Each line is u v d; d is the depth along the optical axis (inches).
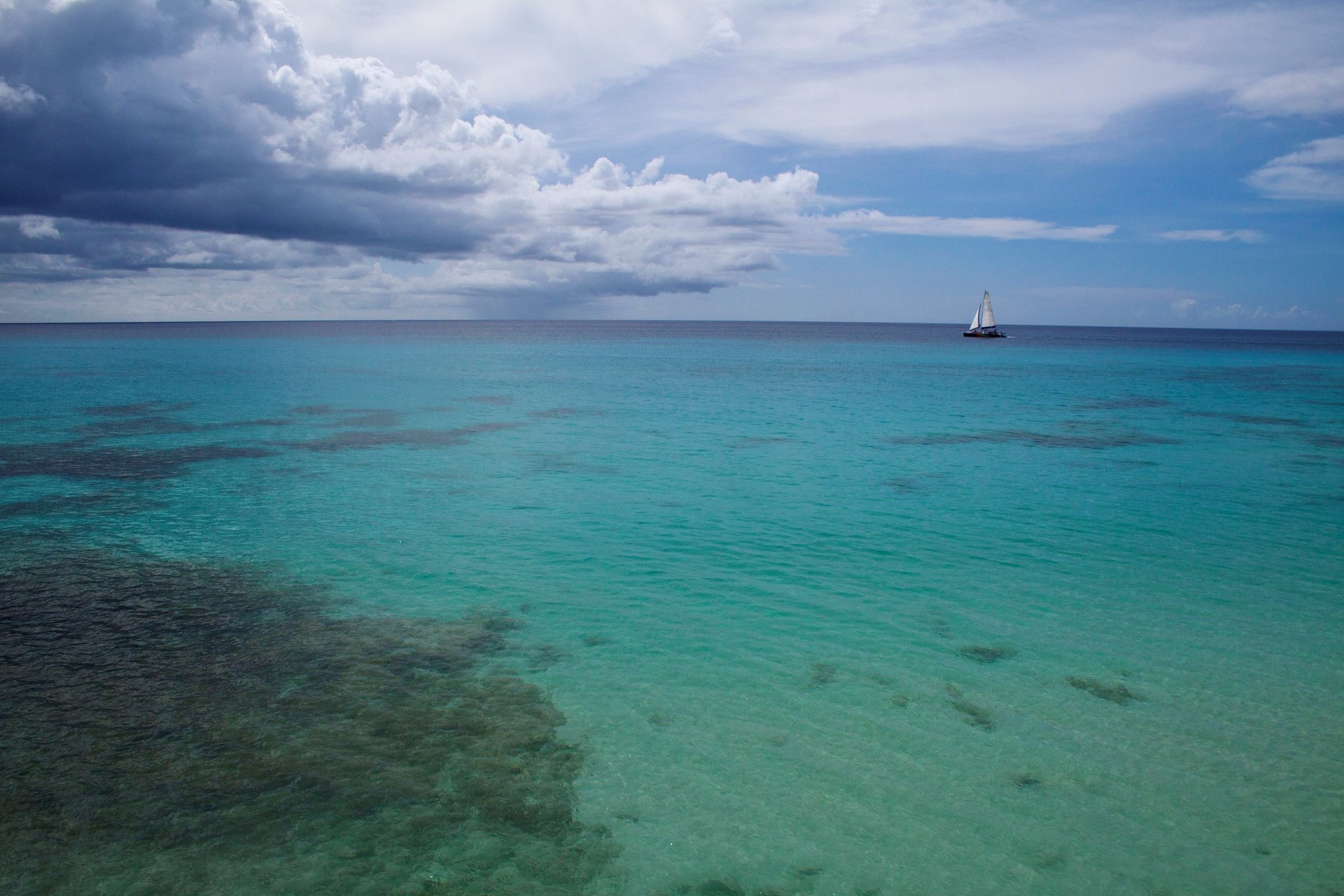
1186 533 674.2
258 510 736.3
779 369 2755.9
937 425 1342.3
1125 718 370.6
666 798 307.9
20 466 941.8
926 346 4877.0
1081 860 277.9
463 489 834.2
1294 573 568.7
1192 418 1443.2
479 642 445.7
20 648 426.0
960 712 374.9
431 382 2133.4
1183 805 307.6
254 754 328.2
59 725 346.6
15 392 1771.7
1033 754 340.8
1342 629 472.1
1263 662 428.5
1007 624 476.7
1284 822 298.2
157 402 1600.6
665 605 505.0
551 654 431.5
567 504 770.8
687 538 655.8
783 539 652.7
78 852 267.6
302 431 1234.0
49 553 597.6
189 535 652.1
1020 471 942.4
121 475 898.7
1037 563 592.4
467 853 274.1
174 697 374.3
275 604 498.3
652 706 377.1
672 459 1018.1
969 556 608.7
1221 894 263.7
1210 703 384.5
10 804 291.3
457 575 557.6
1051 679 408.2
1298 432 1267.2
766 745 345.7
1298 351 4630.9
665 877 266.2
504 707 372.5
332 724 353.1
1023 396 1833.2
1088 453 1071.0
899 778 323.0
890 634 462.3
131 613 479.8
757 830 291.1
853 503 777.6
